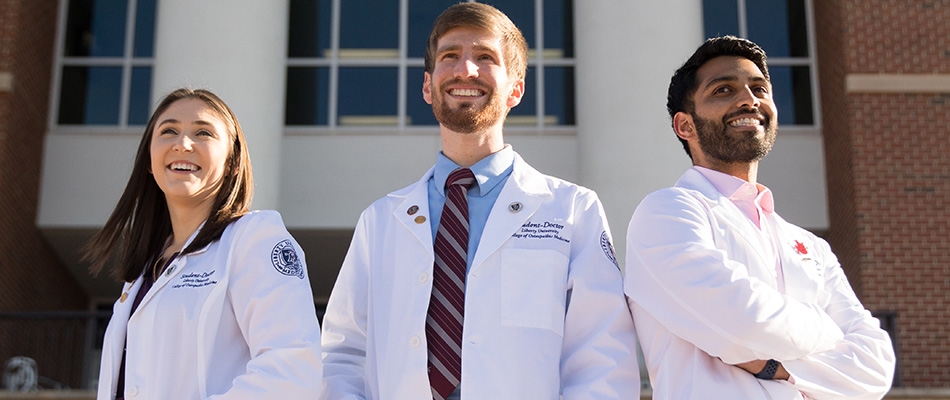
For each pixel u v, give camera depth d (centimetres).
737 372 294
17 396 862
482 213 331
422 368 305
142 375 297
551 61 1243
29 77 1170
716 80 343
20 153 1145
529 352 304
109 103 1234
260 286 307
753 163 346
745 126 338
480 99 336
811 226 1194
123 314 316
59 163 1209
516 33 355
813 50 1241
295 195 1190
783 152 1215
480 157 344
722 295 289
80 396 863
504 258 316
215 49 1095
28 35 1167
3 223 1106
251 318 305
